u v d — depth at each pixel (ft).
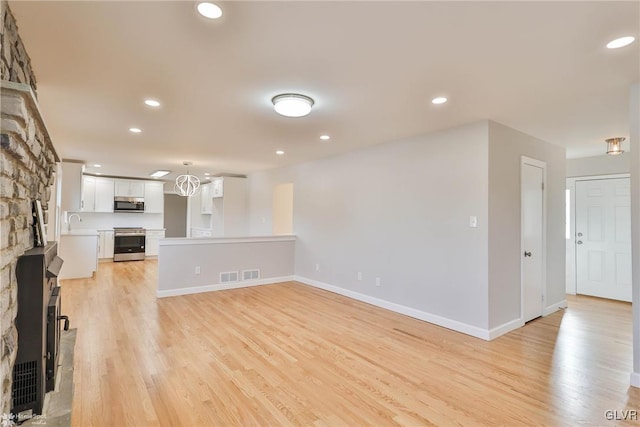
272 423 6.50
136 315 13.17
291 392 7.63
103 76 8.00
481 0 5.11
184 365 8.89
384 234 14.82
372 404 7.19
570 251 18.39
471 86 8.45
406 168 13.91
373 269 15.29
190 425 6.39
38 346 5.51
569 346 10.53
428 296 12.89
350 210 16.67
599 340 11.07
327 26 5.89
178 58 7.12
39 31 6.05
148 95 9.20
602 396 7.57
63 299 15.40
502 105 9.80
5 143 4.18
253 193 25.62
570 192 18.42
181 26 5.93
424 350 10.10
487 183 11.17
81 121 11.66
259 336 11.07
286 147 15.89
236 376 8.34
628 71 7.56
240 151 16.92
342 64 7.32
